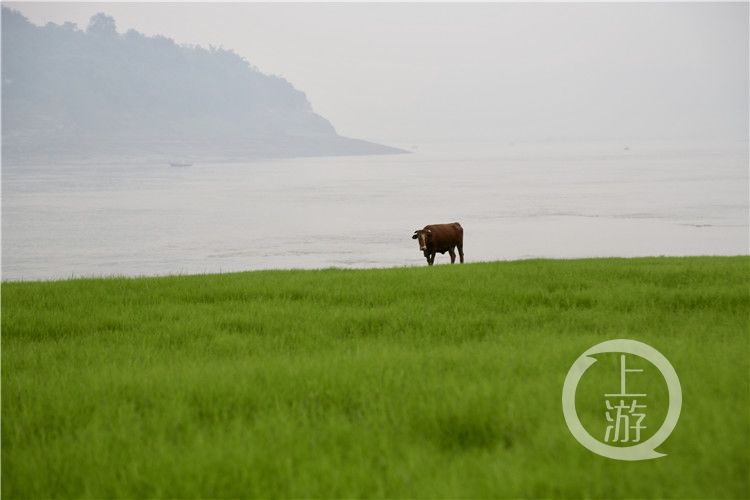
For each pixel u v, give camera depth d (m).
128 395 32.44
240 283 76.00
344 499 20.72
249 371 35.56
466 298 62.16
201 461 23.31
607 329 48.06
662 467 21.47
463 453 24.22
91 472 23.58
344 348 44.00
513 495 20.39
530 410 26.89
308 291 68.38
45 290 73.44
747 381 30.09
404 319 53.38
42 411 30.05
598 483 20.77
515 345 42.62
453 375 32.88
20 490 22.89
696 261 93.62
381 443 24.61
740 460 21.56
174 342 48.34
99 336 51.34
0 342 49.72
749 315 51.72
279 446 24.67
